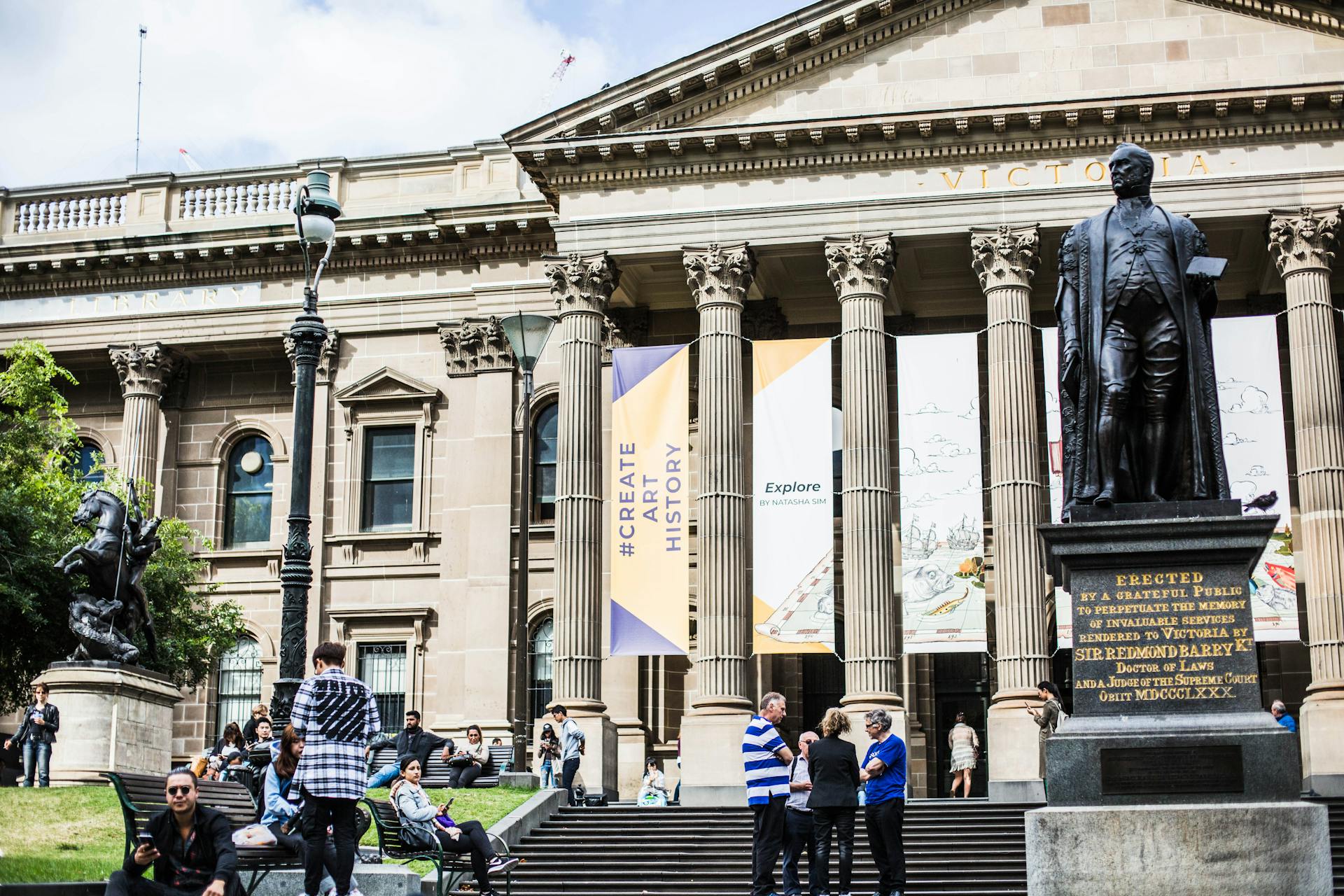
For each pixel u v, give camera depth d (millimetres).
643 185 39156
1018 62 38375
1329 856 11398
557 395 44000
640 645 36531
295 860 14719
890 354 42250
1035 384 40938
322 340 21500
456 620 43500
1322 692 34156
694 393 43156
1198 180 36656
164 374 46969
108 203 47812
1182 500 12820
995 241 37188
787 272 41688
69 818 21672
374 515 45250
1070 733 12086
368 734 14102
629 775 38844
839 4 38375
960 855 24812
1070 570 12523
